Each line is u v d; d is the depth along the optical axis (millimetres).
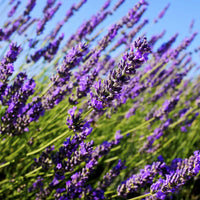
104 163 614
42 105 502
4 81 471
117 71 434
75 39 677
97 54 573
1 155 544
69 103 503
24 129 487
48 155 488
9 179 526
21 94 466
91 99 446
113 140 596
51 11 622
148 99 840
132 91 645
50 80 499
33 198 526
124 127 708
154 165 471
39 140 582
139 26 718
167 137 654
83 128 462
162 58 679
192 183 603
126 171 604
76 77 579
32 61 610
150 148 627
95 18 674
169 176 448
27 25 677
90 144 459
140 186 473
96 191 515
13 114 468
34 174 520
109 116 608
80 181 466
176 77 753
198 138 727
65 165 463
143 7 641
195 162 445
